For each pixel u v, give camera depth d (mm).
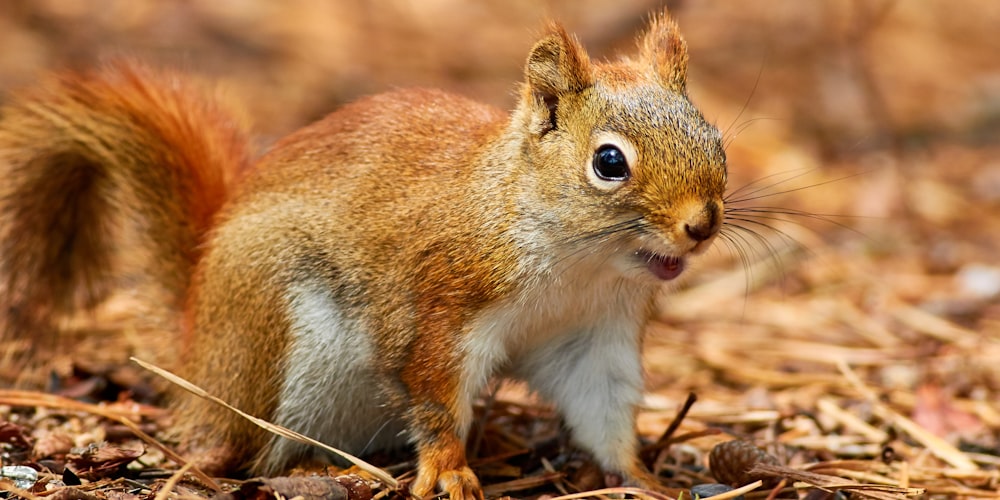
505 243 9570
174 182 11656
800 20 24438
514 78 21703
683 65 10195
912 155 20953
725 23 24859
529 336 10211
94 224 12523
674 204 9141
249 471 10562
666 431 11109
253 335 10227
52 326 12523
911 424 12312
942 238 18516
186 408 10883
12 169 12039
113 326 13883
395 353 9828
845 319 15812
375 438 10805
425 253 9719
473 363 9773
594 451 10539
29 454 10320
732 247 17797
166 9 22797
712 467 10422
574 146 9500
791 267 17375
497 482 10586
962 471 11250
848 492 10344
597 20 22625
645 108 9461
